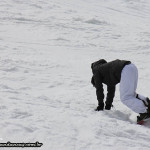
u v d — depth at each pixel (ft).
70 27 143.84
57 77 64.44
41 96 45.09
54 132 26.18
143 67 83.51
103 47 113.91
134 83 39.32
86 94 52.11
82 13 184.85
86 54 97.30
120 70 38.81
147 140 30.42
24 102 35.83
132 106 38.19
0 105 31.78
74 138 25.62
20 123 26.94
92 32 138.51
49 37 120.26
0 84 50.14
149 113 37.86
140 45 118.62
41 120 29.09
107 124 31.35
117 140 27.04
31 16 157.48
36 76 63.46
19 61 74.74
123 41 126.82
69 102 44.88
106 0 259.80
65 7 194.08
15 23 139.23
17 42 105.40
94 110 41.27
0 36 112.88
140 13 236.22
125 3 258.98
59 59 83.97
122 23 176.24
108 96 42.19
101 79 41.16
